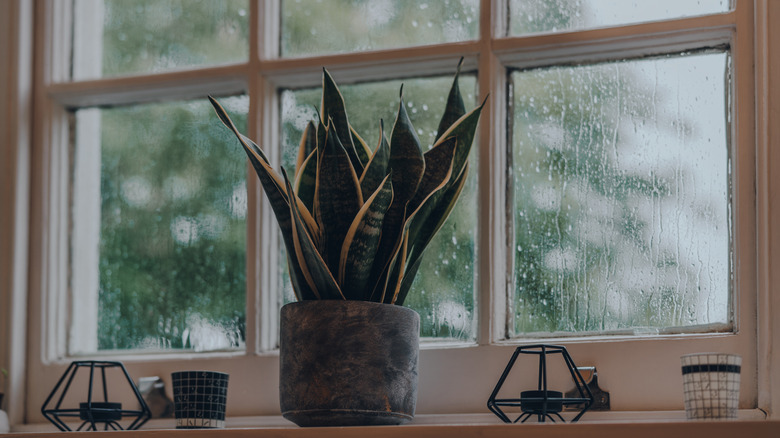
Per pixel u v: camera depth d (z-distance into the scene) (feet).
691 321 4.65
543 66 5.06
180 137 5.59
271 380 4.98
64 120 5.67
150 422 5.08
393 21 5.31
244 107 5.46
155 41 5.72
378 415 4.07
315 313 4.11
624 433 3.64
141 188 5.60
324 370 4.06
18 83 5.51
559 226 4.92
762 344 4.34
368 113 5.30
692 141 4.80
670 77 4.88
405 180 4.35
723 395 3.81
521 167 5.01
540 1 5.10
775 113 4.47
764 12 4.56
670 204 4.79
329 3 5.43
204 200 5.48
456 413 4.70
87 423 5.14
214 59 5.57
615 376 4.54
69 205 5.64
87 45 5.79
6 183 5.43
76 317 5.53
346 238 4.16
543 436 3.71
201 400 4.46
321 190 4.23
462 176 4.47
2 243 5.38
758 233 4.43
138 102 5.68
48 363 5.34
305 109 5.34
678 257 4.73
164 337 5.39
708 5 4.85
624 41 4.83
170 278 5.45
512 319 4.88
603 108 4.97
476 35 5.15
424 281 5.02
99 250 5.58
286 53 5.45
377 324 4.12
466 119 4.47
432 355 4.79
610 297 4.78
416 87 5.25
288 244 4.34
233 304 5.29
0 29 5.58
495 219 4.88
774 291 4.35
